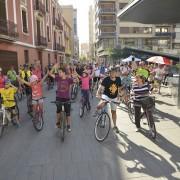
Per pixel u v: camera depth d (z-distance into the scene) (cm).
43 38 2978
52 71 847
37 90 793
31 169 530
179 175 488
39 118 801
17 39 2077
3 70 1873
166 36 6606
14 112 835
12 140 716
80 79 1088
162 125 821
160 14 927
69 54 6172
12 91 814
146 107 714
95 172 505
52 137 731
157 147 633
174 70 2042
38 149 641
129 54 2681
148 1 735
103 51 6988
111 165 536
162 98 1352
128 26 6638
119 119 906
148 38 6669
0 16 1855
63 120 707
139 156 579
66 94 715
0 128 761
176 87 1212
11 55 2022
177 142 666
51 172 512
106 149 627
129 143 664
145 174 492
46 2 3388
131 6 802
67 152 614
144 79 743
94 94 1545
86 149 630
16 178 493
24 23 2402
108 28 6919
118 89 702
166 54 2198
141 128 790
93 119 927
